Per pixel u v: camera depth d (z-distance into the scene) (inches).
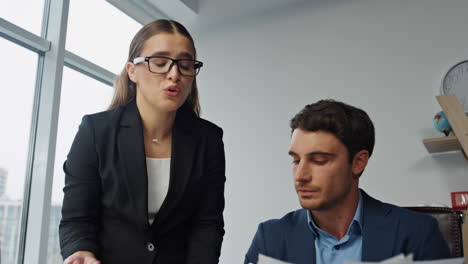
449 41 121.0
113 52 135.6
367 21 133.2
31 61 107.3
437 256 37.2
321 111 36.0
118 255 44.8
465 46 118.8
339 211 37.8
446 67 119.6
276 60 144.5
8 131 100.7
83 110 121.4
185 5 147.9
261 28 149.5
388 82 126.0
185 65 44.1
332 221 38.4
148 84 43.9
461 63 118.0
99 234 45.8
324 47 137.7
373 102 126.6
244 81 148.0
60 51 110.0
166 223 46.1
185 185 46.5
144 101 46.8
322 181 35.0
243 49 150.9
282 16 146.9
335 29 137.4
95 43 128.2
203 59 156.9
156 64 43.4
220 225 50.2
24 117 104.6
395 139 121.2
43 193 102.5
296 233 40.3
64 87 116.0
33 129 106.3
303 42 141.4
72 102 118.0
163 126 47.7
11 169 100.7
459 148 110.6
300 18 143.8
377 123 124.5
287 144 136.0
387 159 120.9
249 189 137.6
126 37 142.3
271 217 132.6
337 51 135.5
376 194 120.1
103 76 127.2
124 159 45.7
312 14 142.2
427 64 122.3
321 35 139.1
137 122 46.9
